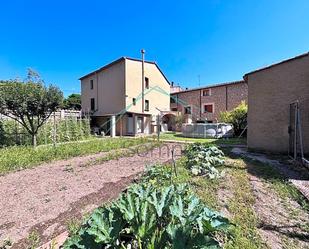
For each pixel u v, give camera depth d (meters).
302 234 3.30
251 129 10.84
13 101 11.21
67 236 3.18
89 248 2.39
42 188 5.41
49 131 15.32
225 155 9.70
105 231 2.46
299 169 7.03
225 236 3.07
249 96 10.92
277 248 2.94
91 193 4.97
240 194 4.78
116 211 2.75
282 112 9.93
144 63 25.70
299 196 4.75
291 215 3.90
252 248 2.87
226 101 27.36
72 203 4.42
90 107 27.33
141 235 2.46
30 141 13.84
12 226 3.57
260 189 5.18
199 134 20.66
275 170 6.87
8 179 6.27
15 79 11.94
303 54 9.33
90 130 20.89
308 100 9.26
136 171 6.98
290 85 9.73
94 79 26.78
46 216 3.88
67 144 13.51
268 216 3.85
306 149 9.25
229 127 20.08
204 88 29.22
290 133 9.63
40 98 11.86
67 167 7.71
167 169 6.18
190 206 2.87
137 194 3.26
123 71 23.61
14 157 8.84
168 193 3.12
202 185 5.21
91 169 7.37
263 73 10.46
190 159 7.43
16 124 13.91
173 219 2.66
